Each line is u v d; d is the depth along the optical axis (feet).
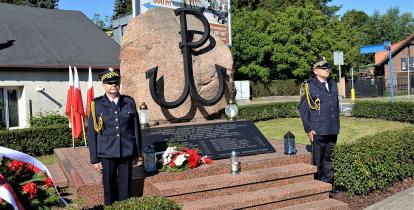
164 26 23.54
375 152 18.99
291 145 19.76
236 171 17.31
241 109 48.67
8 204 10.03
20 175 10.84
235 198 15.75
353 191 18.54
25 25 56.70
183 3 46.50
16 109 48.34
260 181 16.94
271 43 97.96
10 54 49.06
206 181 16.19
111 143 14.33
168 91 23.00
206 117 24.22
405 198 17.84
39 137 33.73
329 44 100.48
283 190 16.71
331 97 18.31
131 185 15.55
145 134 19.38
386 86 105.50
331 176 18.84
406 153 21.02
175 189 15.30
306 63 98.89
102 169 14.70
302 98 18.70
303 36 98.58
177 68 23.30
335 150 18.69
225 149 19.53
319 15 101.76
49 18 61.77
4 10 59.00
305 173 18.12
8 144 32.50
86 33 61.05
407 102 43.88
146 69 22.67
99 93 52.75
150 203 12.00
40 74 48.70
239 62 100.37
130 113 14.66
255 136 20.90
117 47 59.82
